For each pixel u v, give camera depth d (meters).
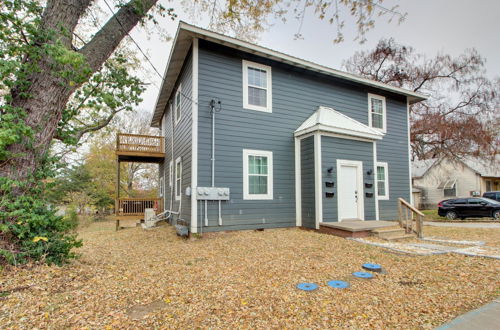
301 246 6.30
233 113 8.49
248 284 3.91
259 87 9.06
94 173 20.12
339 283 3.94
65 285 3.73
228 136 8.35
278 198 8.95
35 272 3.94
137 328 2.68
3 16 4.21
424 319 2.85
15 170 4.27
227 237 7.45
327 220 8.36
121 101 6.48
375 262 5.04
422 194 23.12
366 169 9.33
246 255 5.56
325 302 3.29
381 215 11.21
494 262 4.95
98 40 5.55
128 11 5.96
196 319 2.87
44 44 4.28
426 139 18.61
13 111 4.27
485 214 13.22
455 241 7.08
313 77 10.16
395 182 11.84
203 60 8.16
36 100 4.61
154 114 15.62
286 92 9.54
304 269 4.62
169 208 12.15
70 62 4.27
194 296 3.48
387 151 11.73
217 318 2.89
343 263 4.98
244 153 8.55
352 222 8.34
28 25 4.36
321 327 2.70
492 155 17.03
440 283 3.95
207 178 7.93
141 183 25.11
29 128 4.12
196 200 7.70
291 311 3.05
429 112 17.72
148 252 6.08
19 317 2.82
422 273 4.40
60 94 4.92
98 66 5.55
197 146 7.87
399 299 3.38
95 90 5.80
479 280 4.04
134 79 6.58
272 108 9.19
